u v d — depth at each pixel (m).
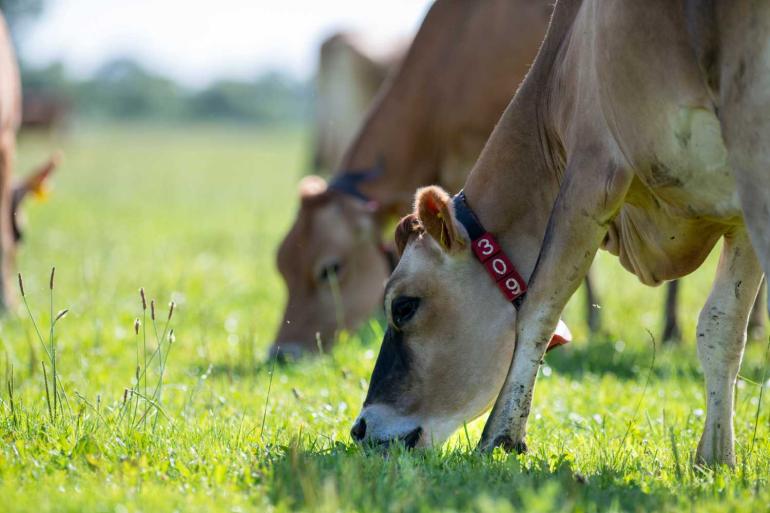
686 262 9.23
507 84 15.66
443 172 16.30
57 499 7.52
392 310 9.47
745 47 7.23
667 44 7.73
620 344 14.94
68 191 48.56
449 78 15.94
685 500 7.65
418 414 9.39
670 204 8.53
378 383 9.55
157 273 22.05
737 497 7.77
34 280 20.50
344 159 16.31
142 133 143.00
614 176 8.51
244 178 61.31
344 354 14.08
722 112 7.46
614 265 23.20
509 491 7.75
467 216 9.64
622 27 8.02
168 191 50.31
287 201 45.91
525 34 15.58
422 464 8.59
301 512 7.38
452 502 7.53
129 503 7.37
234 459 8.70
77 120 176.50
